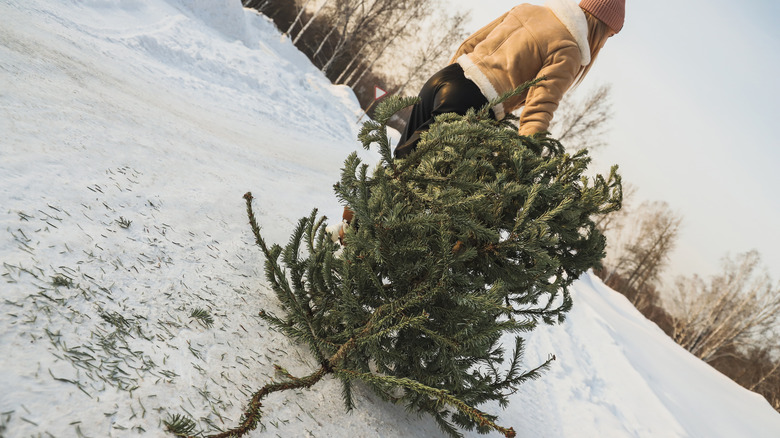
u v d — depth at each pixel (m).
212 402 1.01
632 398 4.11
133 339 1.06
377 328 1.28
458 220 1.30
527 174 1.51
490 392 1.53
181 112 5.18
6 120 1.82
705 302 30.00
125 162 2.09
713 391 9.10
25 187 1.41
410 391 1.39
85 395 0.85
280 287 1.50
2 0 5.38
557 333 4.94
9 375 0.80
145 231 1.58
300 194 3.71
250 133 6.82
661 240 35.81
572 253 1.66
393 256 1.34
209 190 2.36
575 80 2.45
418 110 2.34
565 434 2.48
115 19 9.34
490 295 1.19
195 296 1.37
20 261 1.09
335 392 1.32
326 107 15.30
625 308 15.80
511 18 2.31
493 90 2.15
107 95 3.43
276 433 1.04
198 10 15.49
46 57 3.49
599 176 1.60
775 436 8.18
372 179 1.45
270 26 24.56
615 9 2.25
